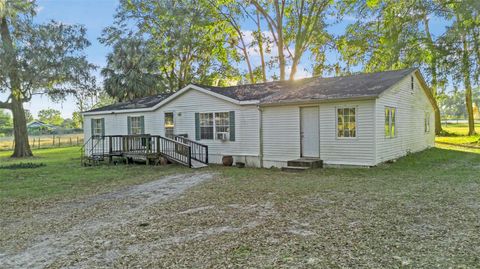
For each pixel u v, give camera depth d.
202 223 5.83
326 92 12.63
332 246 4.49
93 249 4.79
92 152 18.38
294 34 26.75
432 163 12.30
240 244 4.71
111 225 5.97
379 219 5.61
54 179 11.69
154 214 6.60
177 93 16.17
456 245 4.36
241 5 26.89
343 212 6.13
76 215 6.81
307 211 6.31
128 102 21.11
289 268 3.86
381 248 4.35
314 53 27.61
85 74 22.59
